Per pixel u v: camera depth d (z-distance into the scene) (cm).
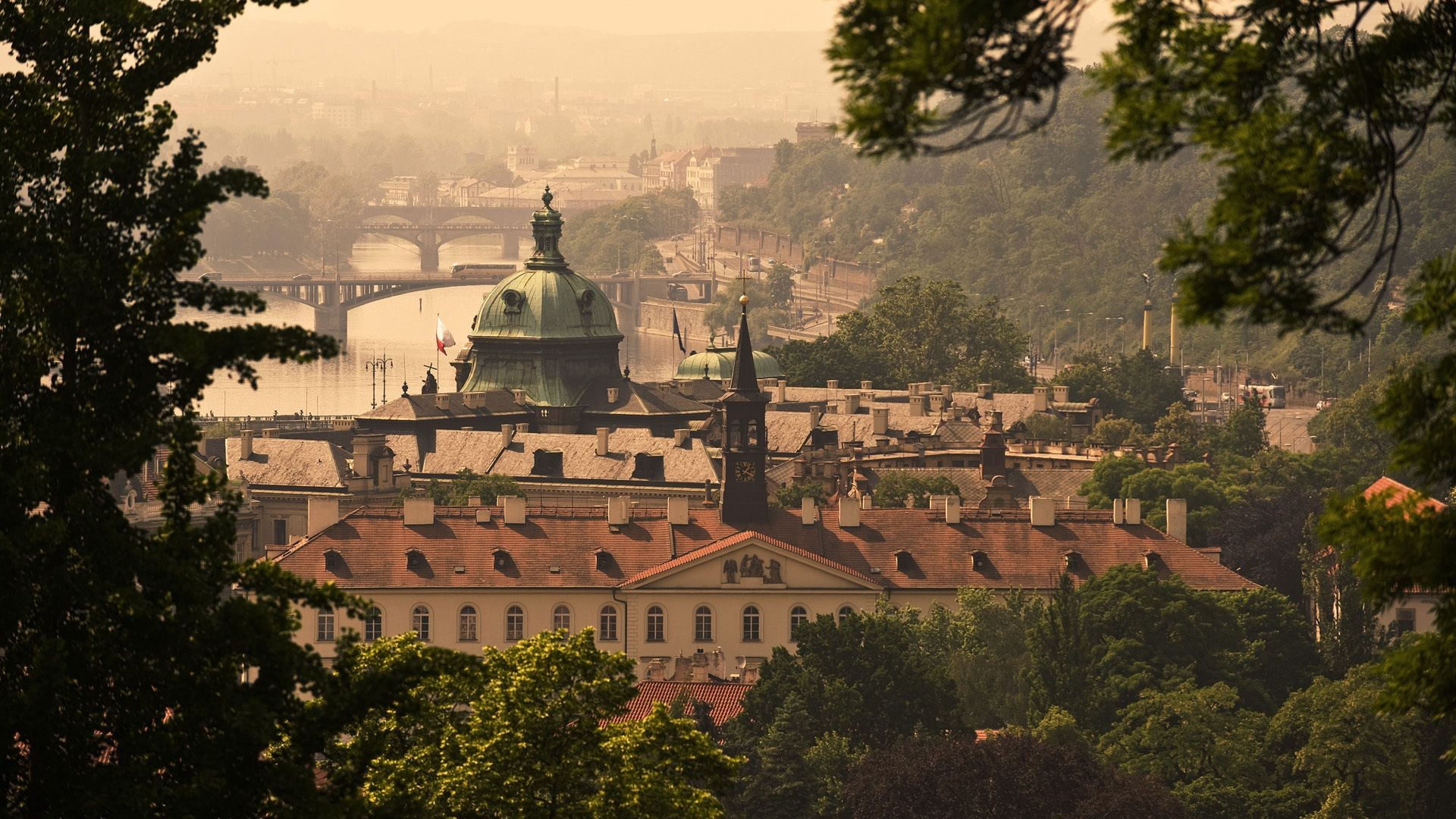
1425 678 16138
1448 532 15988
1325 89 14800
